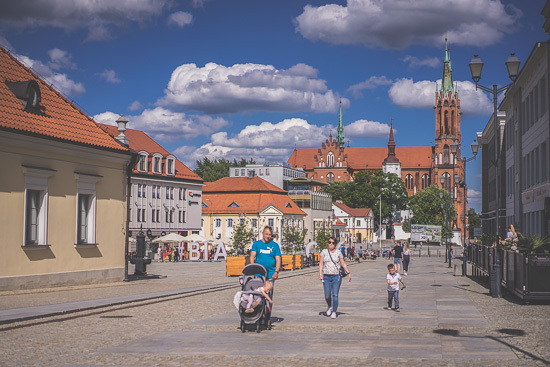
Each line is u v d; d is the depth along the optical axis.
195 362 10.35
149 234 77.06
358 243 164.88
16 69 27.17
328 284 16.38
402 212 190.38
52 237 25.66
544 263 19.16
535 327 14.15
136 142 93.75
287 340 12.57
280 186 142.62
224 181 121.38
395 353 11.02
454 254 102.62
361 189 172.38
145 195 92.62
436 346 11.69
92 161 28.22
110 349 11.56
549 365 9.80
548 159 37.41
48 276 25.22
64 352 11.26
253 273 14.16
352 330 13.94
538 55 39.34
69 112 28.58
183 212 101.81
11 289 23.25
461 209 195.38
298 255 51.97
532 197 41.94
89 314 16.98
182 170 103.88
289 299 21.83
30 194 24.64
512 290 21.58
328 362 10.27
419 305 19.67
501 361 10.16
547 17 36.78
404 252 41.03
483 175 82.12
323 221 138.25
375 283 31.52
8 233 23.28
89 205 28.27
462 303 20.31
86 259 27.83
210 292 25.38
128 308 18.70
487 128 76.94
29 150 24.36
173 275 40.03
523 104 47.50
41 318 15.75
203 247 80.31
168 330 14.01
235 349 11.56
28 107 25.42
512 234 26.66
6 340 12.55
